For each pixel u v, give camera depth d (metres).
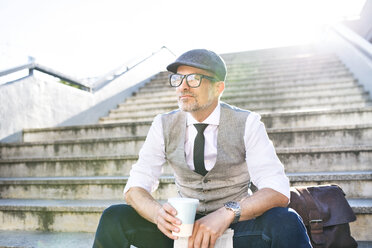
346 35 6.03
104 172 3.01
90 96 5.08
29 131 3.87
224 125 1.41
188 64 1.34
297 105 4.25
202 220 1.17
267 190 1.26
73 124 4.66
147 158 1.48
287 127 3.16
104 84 5.55
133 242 1.32
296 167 2.65
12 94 3.70
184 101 1.37
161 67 8.42
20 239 2.06
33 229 2.32
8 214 2.38
